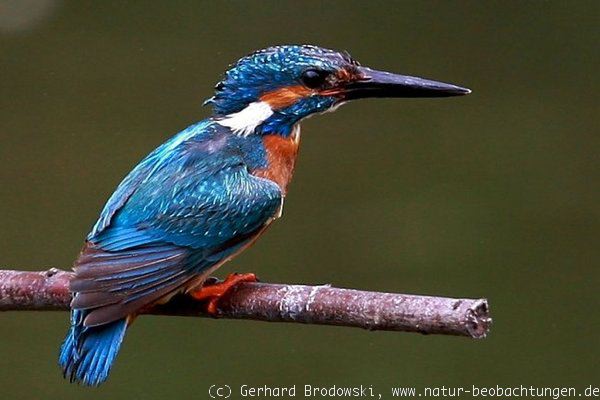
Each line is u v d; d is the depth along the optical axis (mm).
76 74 16953
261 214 7605
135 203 7375
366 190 14906
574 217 14258
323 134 16047
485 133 16000
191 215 7395
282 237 14047
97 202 14578
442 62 17438
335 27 17828
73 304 6828
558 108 16500
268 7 17984
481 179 15086
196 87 16531
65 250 13898
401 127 16156
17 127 15852
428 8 18125
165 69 16906
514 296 13125
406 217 14312
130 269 7109
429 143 15797
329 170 15234
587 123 16141
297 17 17969
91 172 15047
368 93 7984
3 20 17953
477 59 17453
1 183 14898
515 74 17297
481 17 18031
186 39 17578
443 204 14570
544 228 14117
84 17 18047
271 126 7914
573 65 17359
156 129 15812
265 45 17422
